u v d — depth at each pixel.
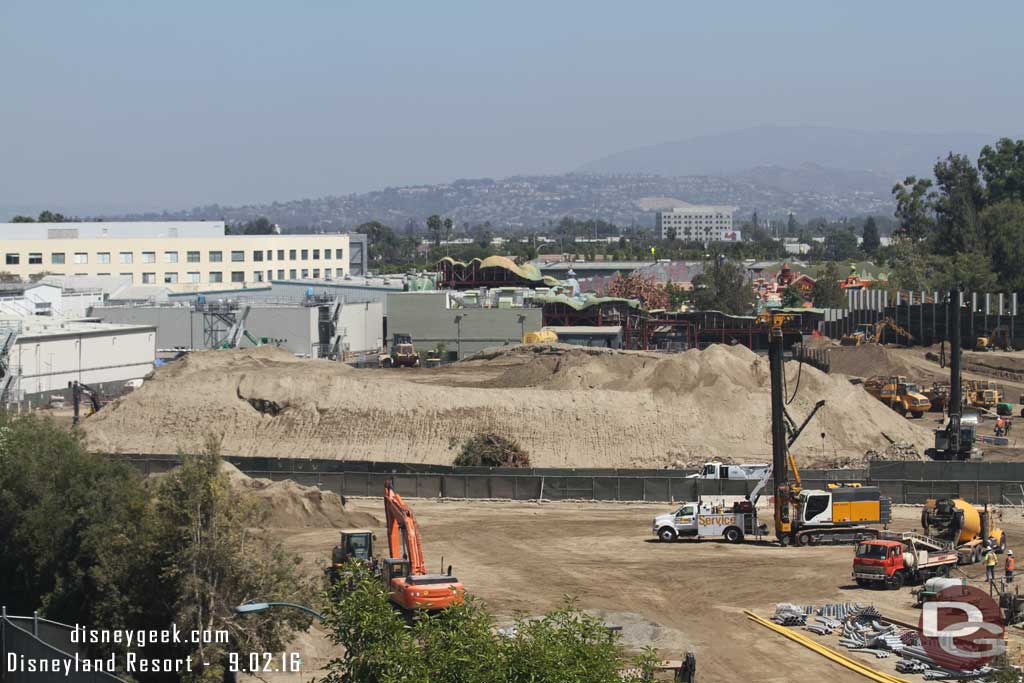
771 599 64.25
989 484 90.19
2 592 62.88
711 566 71.56
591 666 36.16
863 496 77.69
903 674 51.22
